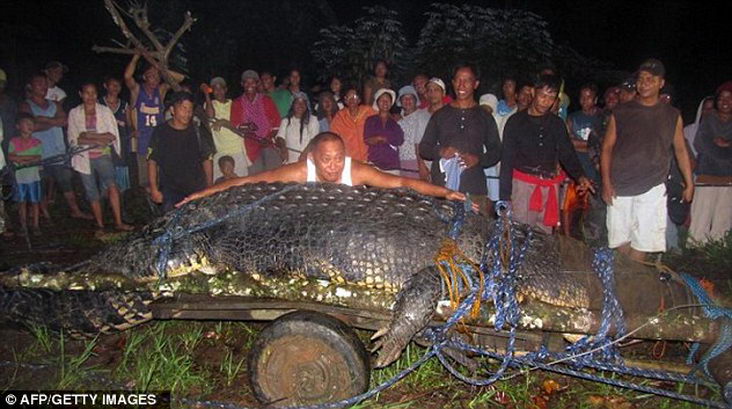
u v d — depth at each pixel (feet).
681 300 14.25
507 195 20.10
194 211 14.96
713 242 25.09
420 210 14.43
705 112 25.66
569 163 20.21
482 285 13.10
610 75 53.42
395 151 26.12
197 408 13.99
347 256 13.82
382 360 12.71
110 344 16.63
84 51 52.34
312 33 58.85
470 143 20.42
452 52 46.73
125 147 30.83
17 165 25.71
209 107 28.86
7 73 47.98
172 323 17.67
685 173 19.98
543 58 47.14
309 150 15.84
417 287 12.81
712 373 13.58
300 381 13.12
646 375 13.71
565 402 14.56
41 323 14.89
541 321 13.43
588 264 14.56
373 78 31.86
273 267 14.02
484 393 14.60
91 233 28.17
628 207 19.88
